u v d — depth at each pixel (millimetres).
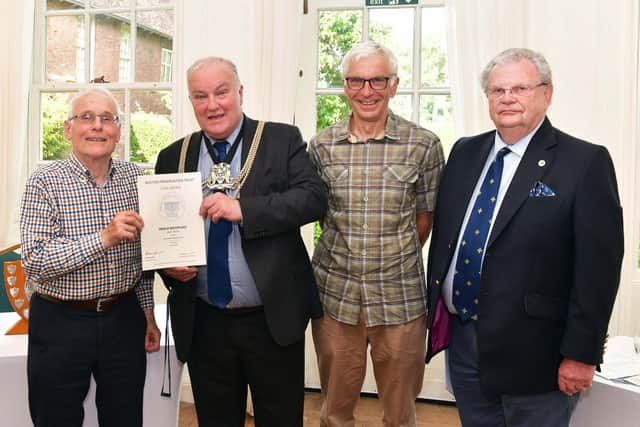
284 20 2719
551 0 2482
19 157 3027
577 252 1332
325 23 2934
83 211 1556
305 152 1742
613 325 2547
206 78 1574
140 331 1675
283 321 1627
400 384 1901
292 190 1622
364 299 1843
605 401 1549
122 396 1630
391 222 1824
